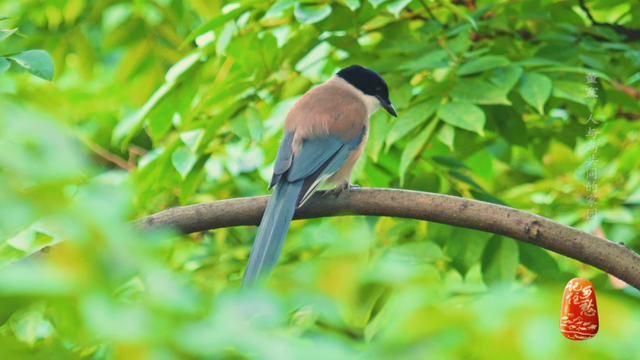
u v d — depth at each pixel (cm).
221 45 820
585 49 891
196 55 888
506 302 312
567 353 294
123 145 884
